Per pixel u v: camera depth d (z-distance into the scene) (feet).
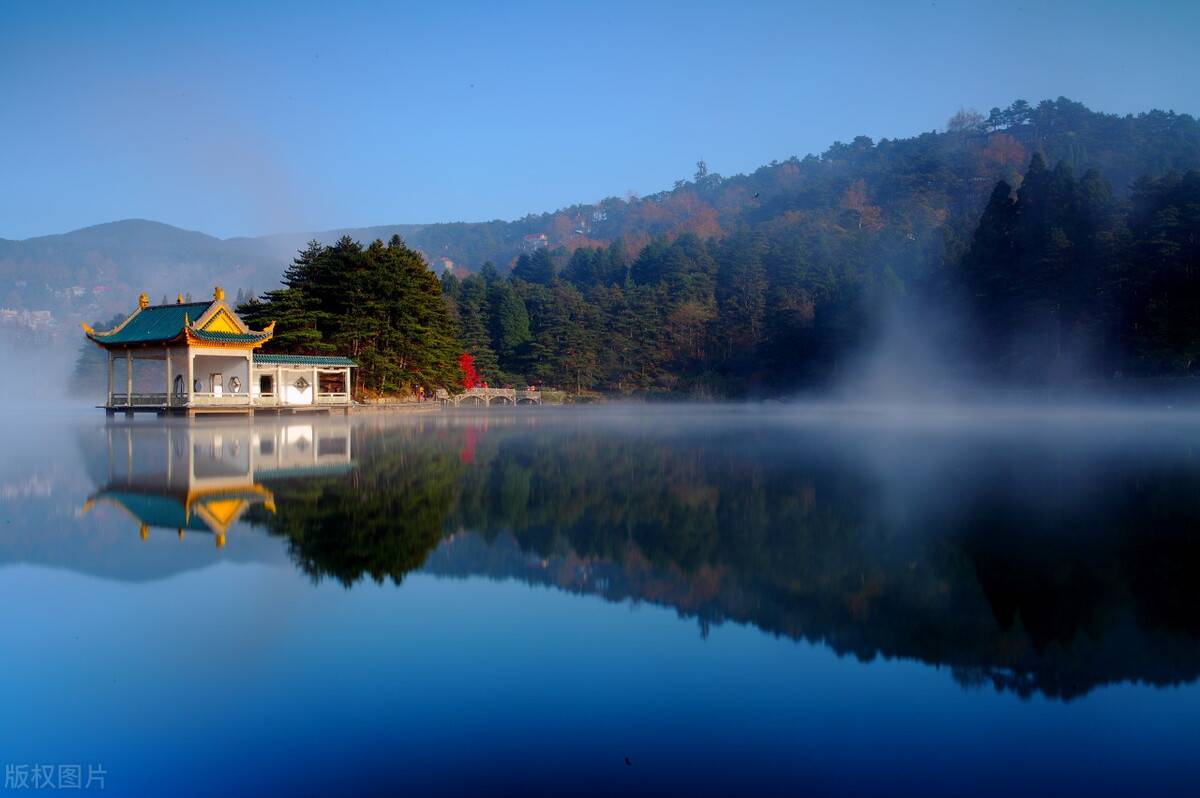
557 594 31.42
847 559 36.17
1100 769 18.12
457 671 23.71
